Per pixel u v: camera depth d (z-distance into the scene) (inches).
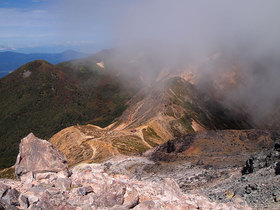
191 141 3036.4
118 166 2544.3
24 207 599.2
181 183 1715.1
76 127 7101.4
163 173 2102.6
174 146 3073.3
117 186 683.4
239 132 3051.2
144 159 2918.3
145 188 754.2
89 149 4690.0
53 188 676.1
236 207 754.8
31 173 783.7
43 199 606.9
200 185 1592.0
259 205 911.0
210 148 2780.5
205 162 2241.6
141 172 2295.8
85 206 606.5
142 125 7150.6
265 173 1256.8
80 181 749.9
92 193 693.9
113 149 4350.4
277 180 1082.1
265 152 1576.0
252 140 2849.4
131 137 5689.0
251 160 1598.2
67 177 784.9
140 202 675.4
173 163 2381.9
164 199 714.8
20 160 815.1
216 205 732.7
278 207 829.8
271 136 2815.0
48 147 840.3
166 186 774.5
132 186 751.1
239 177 1552.7
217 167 1989.4
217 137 3014.3
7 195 607.2
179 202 711.1
